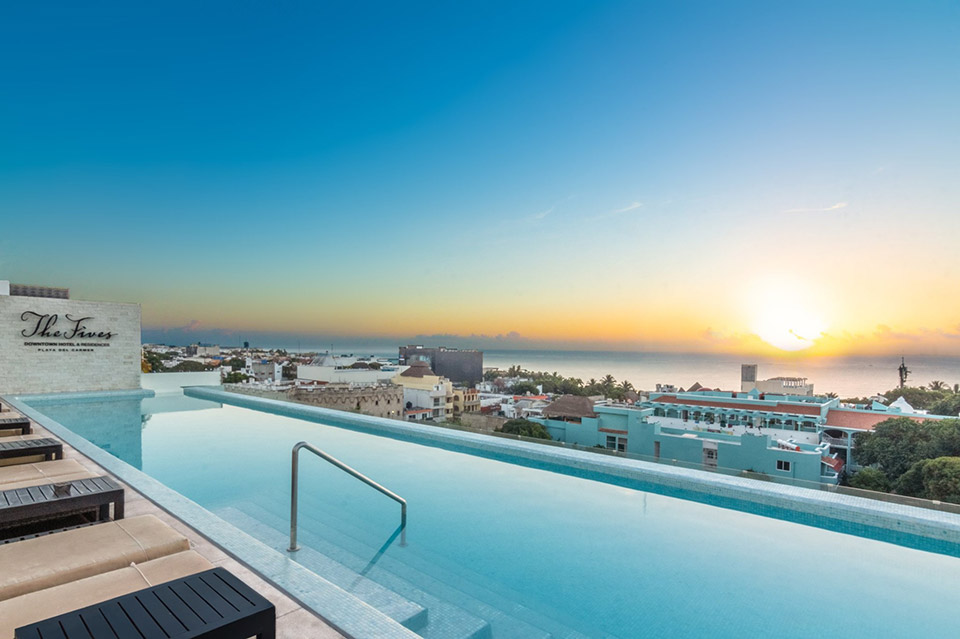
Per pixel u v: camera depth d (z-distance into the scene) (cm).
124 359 1620
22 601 188
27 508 277
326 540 437
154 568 221
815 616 330
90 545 239
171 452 811
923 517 435
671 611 336
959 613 334
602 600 349
